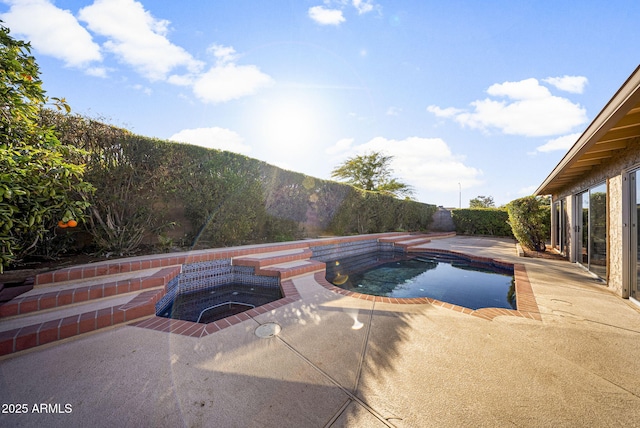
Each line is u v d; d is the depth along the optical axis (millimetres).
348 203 11852
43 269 4043
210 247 6613
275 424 1606
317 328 2988
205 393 1871
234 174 6855
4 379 1990
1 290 3277
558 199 9078
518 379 2088
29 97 2537
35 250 4281
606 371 2209
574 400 1852
